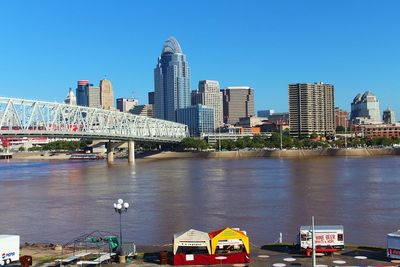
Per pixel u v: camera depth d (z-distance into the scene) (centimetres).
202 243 5272
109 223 8762
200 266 5200
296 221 8606
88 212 10006
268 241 7062
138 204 10962
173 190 13662
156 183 15900
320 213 9325
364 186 13688
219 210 9906
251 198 11594
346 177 16650
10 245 5503
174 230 8050
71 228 8400
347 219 8675
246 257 5231
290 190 13050
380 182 14788
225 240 5294
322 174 18188
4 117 19725
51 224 8794
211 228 8156
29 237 7750
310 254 5466
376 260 5219
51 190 14388
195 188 14075
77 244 6644
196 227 8256
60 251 6162
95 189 14388
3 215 9844
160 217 9244
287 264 5144
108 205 10919
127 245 5722
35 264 5431
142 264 5350
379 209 9688
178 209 10131
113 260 5509
